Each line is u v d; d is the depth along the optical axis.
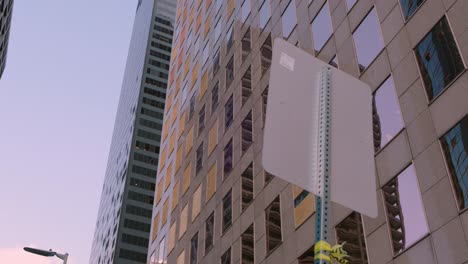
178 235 45.06
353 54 27.61
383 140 23.61
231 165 38.62
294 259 27.02
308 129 3.94
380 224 21.98
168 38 169.88
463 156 19.02
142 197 135.88
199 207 42.25
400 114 23.05
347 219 23.88
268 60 38.12
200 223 40.97
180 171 50.06
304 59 4.23
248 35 43.28
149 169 141.25
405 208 21.02
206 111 47.91
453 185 19.08
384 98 24.36
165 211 51.06
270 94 3.91
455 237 18.23
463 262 17.55
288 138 3.81
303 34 33.56
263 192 32.78
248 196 34.44
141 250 127.88
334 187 3.79
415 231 20.14
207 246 38.16
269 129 3.76
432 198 19.86
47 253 28.25
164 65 163.00
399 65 24.03
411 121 22.27
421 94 22.22
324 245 3.45
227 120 42.16
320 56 30.50
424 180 20.55
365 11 27.88
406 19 24.50
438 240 18.91
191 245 41.38
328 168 3.77
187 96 55.16
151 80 158.12
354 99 4.32
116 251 125.56
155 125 149.62
